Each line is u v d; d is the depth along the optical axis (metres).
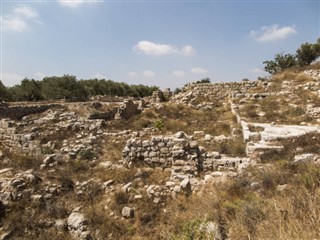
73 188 10.60
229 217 5.85
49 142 15.43
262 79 30.03
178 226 7.48
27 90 31.59
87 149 14.02
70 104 23.27
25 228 8.54
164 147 11.61
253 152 11.48
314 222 4.17
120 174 11.19
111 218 8.79
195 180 9.90
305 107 19.33
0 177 11.17
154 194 9.49
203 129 18.33
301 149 11.05
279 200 5.91
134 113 24.03
